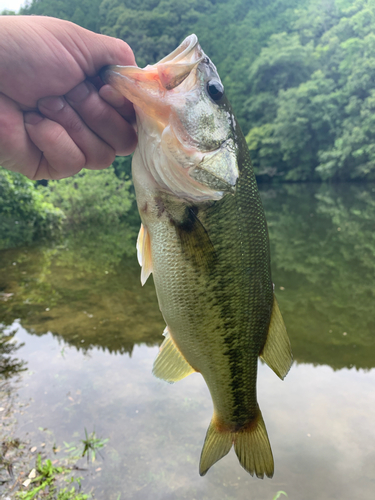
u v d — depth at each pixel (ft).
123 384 1.70
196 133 0.69
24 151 0.63
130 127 0.71
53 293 2.93
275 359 0.87
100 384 1.70
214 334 0.79
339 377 1.82
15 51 0.56
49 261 3.99
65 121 0.63
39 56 0.57
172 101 0.67
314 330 2.38
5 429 1.41
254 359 0.85
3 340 2.12
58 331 2.24
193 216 0.74
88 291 2.99
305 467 1.29
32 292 2.96
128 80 0.64
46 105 0.61
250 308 0.81
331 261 4.00
